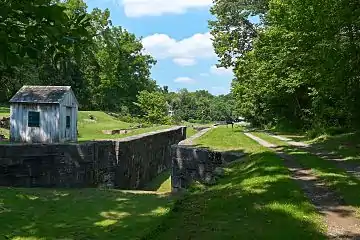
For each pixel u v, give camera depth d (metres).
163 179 30.64
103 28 79.56
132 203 14.89
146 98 65.69
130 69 88.81
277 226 7.71
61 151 22.50
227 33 36.44
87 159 22.42
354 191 10.72
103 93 83.38
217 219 8.41
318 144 23.73
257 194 10.37
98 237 10.16
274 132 38.06
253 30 36.19
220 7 36.16
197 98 120.94
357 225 8.05
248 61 36.25
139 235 10.12
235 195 10.55
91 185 22.47
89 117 51.53
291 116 41.78
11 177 21.97
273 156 16.34
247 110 50.62
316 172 13.58
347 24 19.70
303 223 7.96
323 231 7.62
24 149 22.20
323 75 22.05
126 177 24.89
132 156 25.97
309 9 20.86
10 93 47.38
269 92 37.62
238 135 29.41
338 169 14.09
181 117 105.94
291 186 11.06
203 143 21.61
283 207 8.97
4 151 21.94
